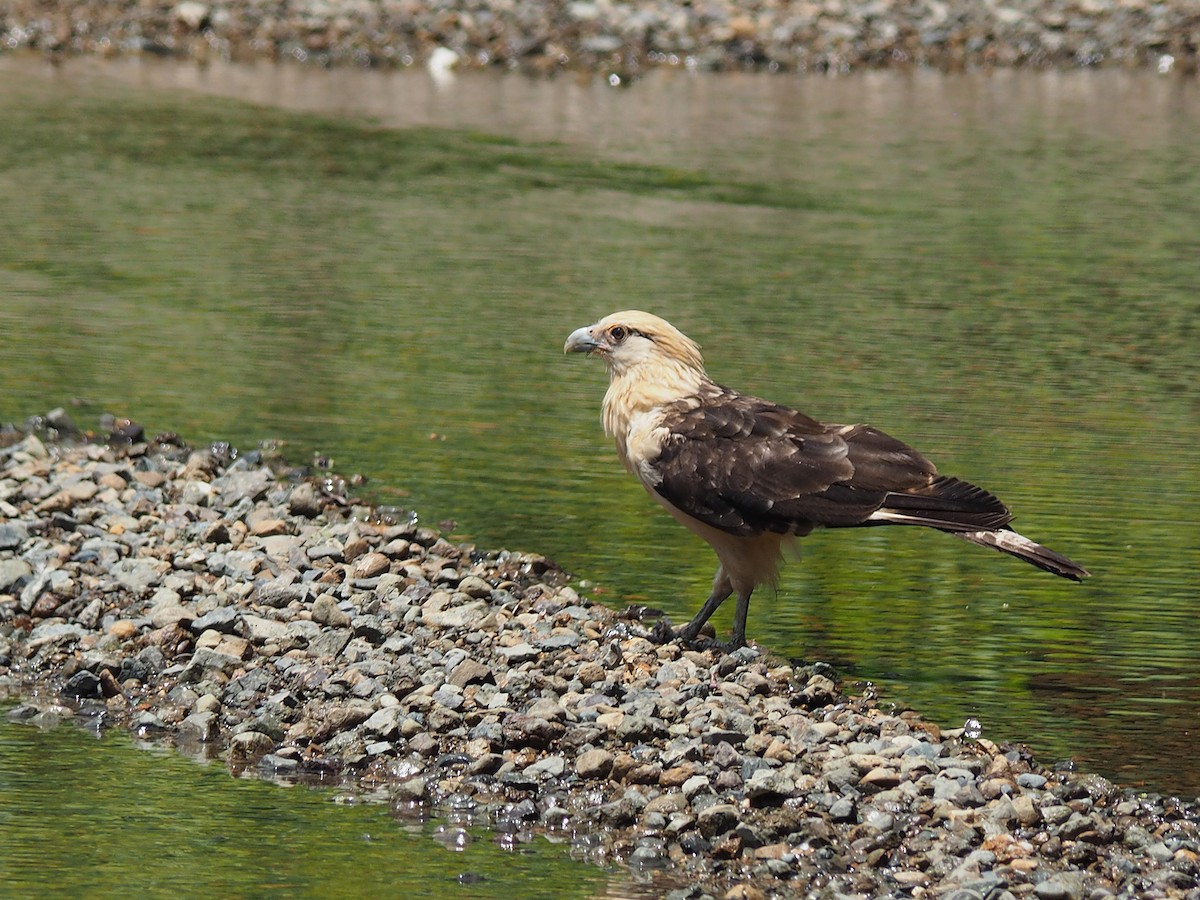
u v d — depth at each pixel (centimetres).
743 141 2967
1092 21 3856
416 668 1089
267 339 1880
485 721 1021
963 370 1828
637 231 2378
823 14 3828
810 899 856
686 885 870
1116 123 3162
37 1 3672
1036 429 1648
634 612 1224
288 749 1002
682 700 1051
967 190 2650
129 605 1187
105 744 1023
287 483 1450
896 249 2317
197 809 942
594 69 3556
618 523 1416
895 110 3256
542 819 939
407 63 3566
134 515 1345
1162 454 1587
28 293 2011
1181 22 3838
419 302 2030
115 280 2080
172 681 1101
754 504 1111
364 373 1780
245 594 1203
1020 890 857
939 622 1232
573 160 2798
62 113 2964
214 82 3309
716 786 958
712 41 3694
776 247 2312
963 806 938
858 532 1428
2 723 1046
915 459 1104
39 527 1295
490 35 3653
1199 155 2903
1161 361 1884
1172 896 857
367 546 1284
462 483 1487
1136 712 1080
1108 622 1230
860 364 1833
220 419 1617
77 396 1666
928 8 3875
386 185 2600
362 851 898
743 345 1883
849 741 1015
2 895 839
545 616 1188
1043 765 1004
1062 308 2072
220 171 2634
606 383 1786
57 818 924
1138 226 2450
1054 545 1369
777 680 1108
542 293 2073
